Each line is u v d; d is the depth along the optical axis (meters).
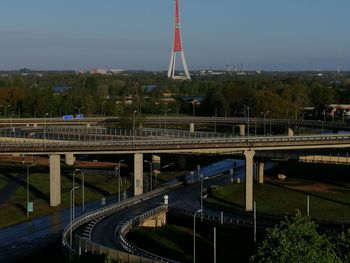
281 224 86.94
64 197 182.75
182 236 140.50
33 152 181.62
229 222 145.00
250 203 169.62
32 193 188.75
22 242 135.75
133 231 141.00
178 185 199.25
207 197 180.38
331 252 83.44
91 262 91.12
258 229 139.00
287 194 187.38
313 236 83.38
